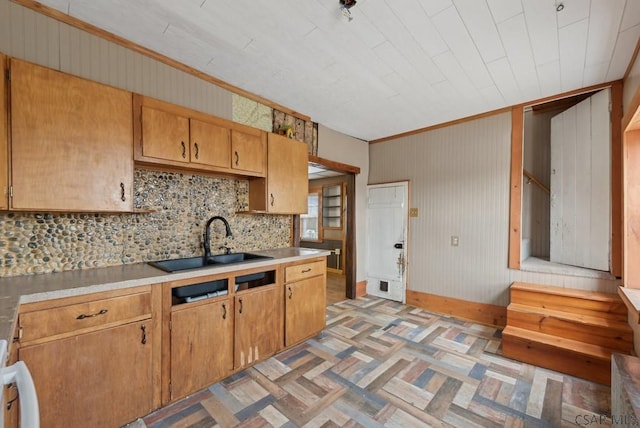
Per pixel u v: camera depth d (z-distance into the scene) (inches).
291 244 132.4
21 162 58.6
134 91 80.9
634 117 82.5
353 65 90.0
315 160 140.9
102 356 60.2
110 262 80.0
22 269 67.2
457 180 139.3
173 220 93.5
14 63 58.0
